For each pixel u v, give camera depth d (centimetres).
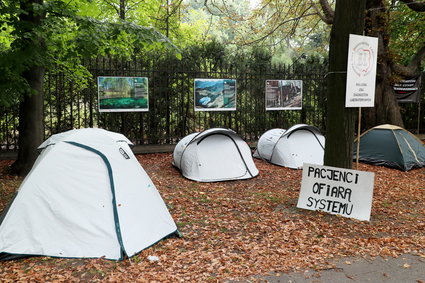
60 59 945
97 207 479
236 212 655
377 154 1147
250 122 1383
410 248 496
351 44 634
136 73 1207
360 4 639
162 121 1280
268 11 1794
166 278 404
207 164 930
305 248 491
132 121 1245
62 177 482
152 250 480
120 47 973
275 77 1395
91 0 918
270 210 664
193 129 1330
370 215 632
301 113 1470
